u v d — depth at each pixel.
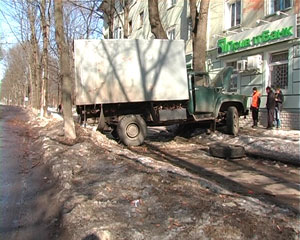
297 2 14.36
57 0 10.28
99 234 3.62
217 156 9.48
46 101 22.62
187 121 11.77
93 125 10.92
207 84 12.19
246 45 17.20
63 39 10.30
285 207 4.83
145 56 10.73
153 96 10.82
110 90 10.47
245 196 5.12
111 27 23.66
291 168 8.07
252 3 17.14
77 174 6.22
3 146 11.06
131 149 10.68
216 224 3.71
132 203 4.49
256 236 3.49
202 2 14.14
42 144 10.40
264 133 12.95
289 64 14.78
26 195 5.51
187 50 23.48
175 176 5.74
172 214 4.04
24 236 3.97
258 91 15.73
